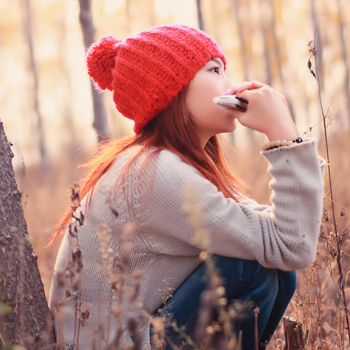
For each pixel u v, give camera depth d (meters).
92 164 1.82
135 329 1.30
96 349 1.36
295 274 1.76
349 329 1.81
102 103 4.32
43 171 11.04
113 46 1.90
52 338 1.56
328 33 18.41
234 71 18.20
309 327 1.93
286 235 1.52
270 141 1.61
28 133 21.53
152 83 1.71
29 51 18.28
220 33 18.20
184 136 1.71
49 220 4.59
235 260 1.56
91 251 1.61
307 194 1.52
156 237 1.56
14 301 1.46
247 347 1.61
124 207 1.56
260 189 4.05
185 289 1.56
